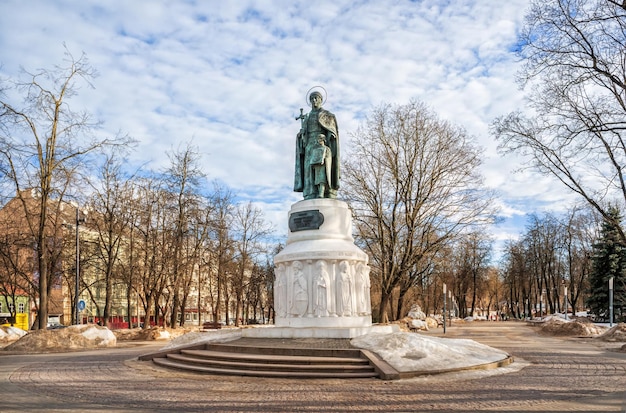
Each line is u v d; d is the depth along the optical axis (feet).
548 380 46.29
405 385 43.70
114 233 132.46
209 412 33.99
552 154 70.64
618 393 39.78
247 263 175.22
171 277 132.46
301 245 68.33
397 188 123.54
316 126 75.92
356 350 53.57
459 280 247.09
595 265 168.45
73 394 40.83
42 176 101.50
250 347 57.26
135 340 114.52
